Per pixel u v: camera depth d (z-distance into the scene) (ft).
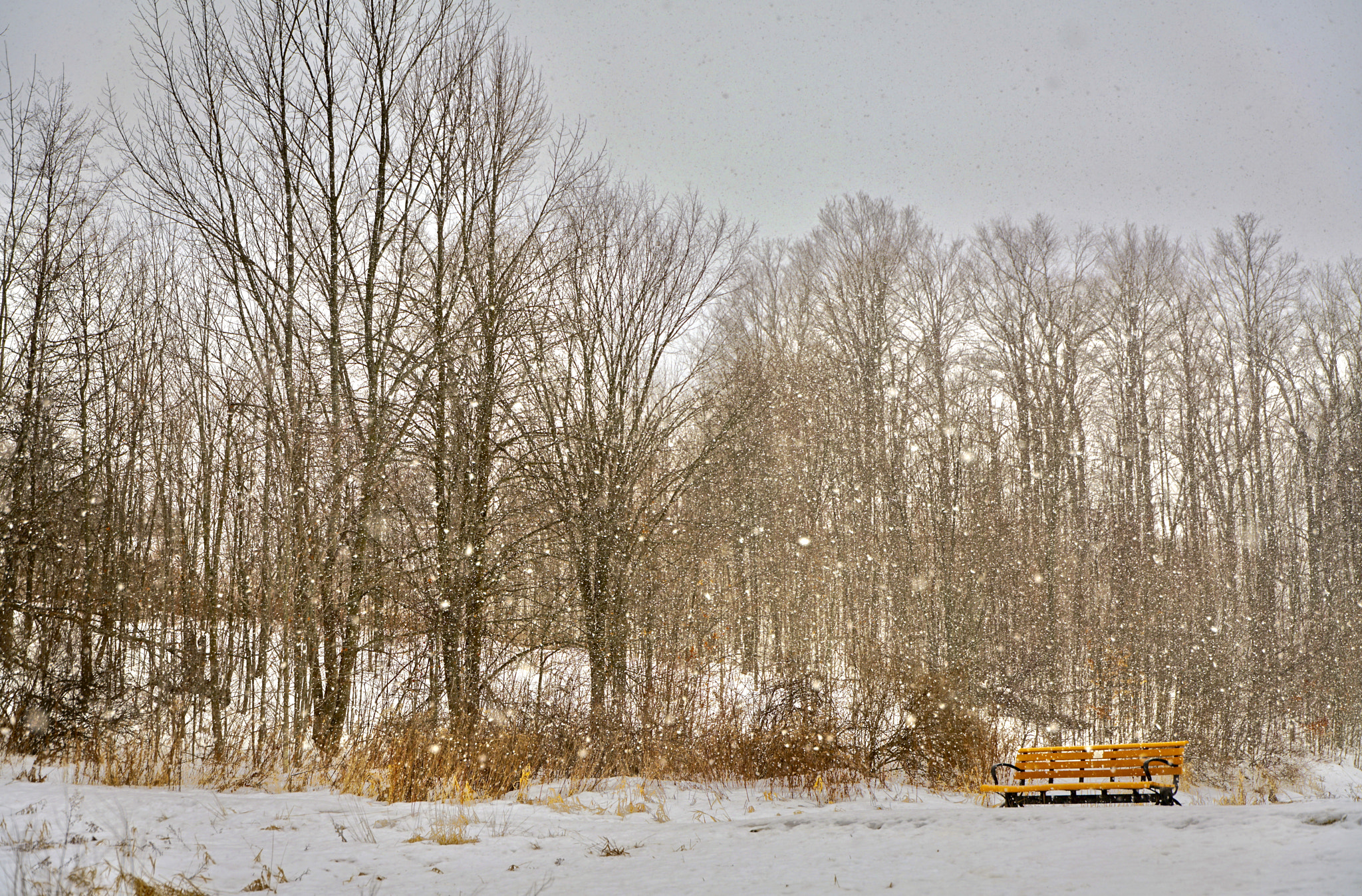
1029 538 85.56
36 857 22.81
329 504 49.55
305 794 40.29
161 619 57.21
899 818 29.17
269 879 23.04
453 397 51.52
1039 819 26.55
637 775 49.70
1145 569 83.46
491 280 54.65
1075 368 99.50
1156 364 101.50
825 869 22.29
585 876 24.08
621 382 62.80
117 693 50.06
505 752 46.93
